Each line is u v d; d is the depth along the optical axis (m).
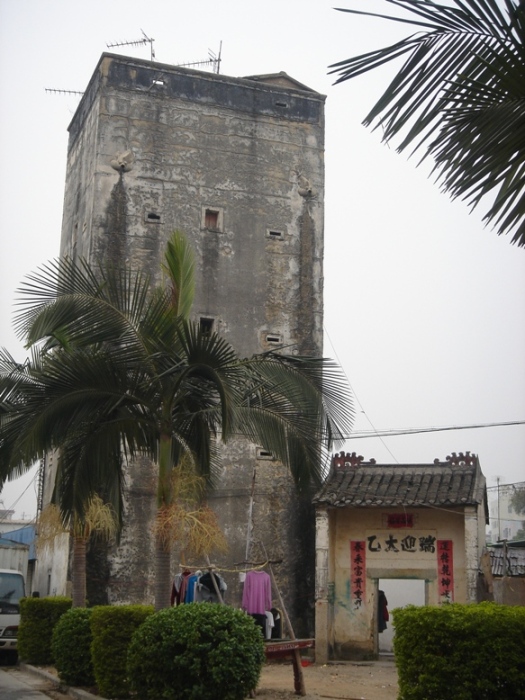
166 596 14.23
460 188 6.84
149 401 14.73
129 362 14.34
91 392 14.20
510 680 8.09
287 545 25.17
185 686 11.70
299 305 27.30
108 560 23.69
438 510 23.03
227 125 27.81
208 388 15.01
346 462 24.42
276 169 28.00
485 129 6.62
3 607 22.94
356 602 23.00
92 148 27.08
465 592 22.28
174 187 26.88
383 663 22.05
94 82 27.70
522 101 6.51
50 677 17.39
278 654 14.98
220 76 27.97
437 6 6.68
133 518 24.09
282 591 24.78
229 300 26.62
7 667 21.44
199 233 26.78
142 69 27.31
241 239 27.16
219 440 25.28
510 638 8.26
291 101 28.62
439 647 8.46
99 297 14.26
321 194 28.30
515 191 6.79
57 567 25.78
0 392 17.28
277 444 15.46
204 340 13.70
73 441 15.12
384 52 6.91
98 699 14.00
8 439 14.37
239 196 27.44
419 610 8.87
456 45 6.80
